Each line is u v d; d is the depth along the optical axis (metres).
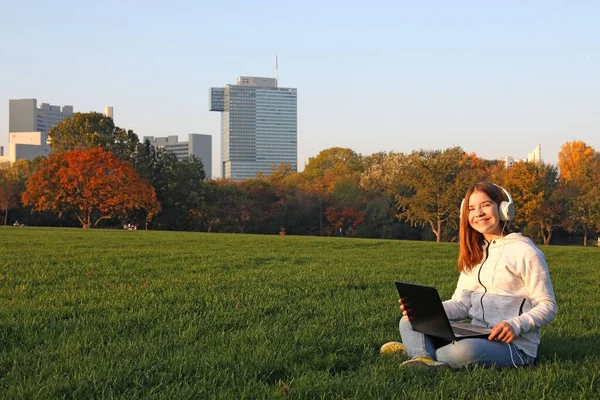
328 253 18.59
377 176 81.69
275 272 12.20
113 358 4.95
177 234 30.97
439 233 59.09
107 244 20.48
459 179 57.81
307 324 6.51
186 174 72.00
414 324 4.87
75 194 60.03
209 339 5.75
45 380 4.34
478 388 4.15
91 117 72.69
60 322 6.50
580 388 4.24
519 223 63.19
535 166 63.03
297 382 4.31
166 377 4.45
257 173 103.69
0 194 70.25
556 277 12.86
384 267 13.92
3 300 8.05
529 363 4.79
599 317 7.34
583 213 64.56
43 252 16.19
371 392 4.10
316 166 115.25
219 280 10.64
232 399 3.96
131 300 8.06
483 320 4.89
